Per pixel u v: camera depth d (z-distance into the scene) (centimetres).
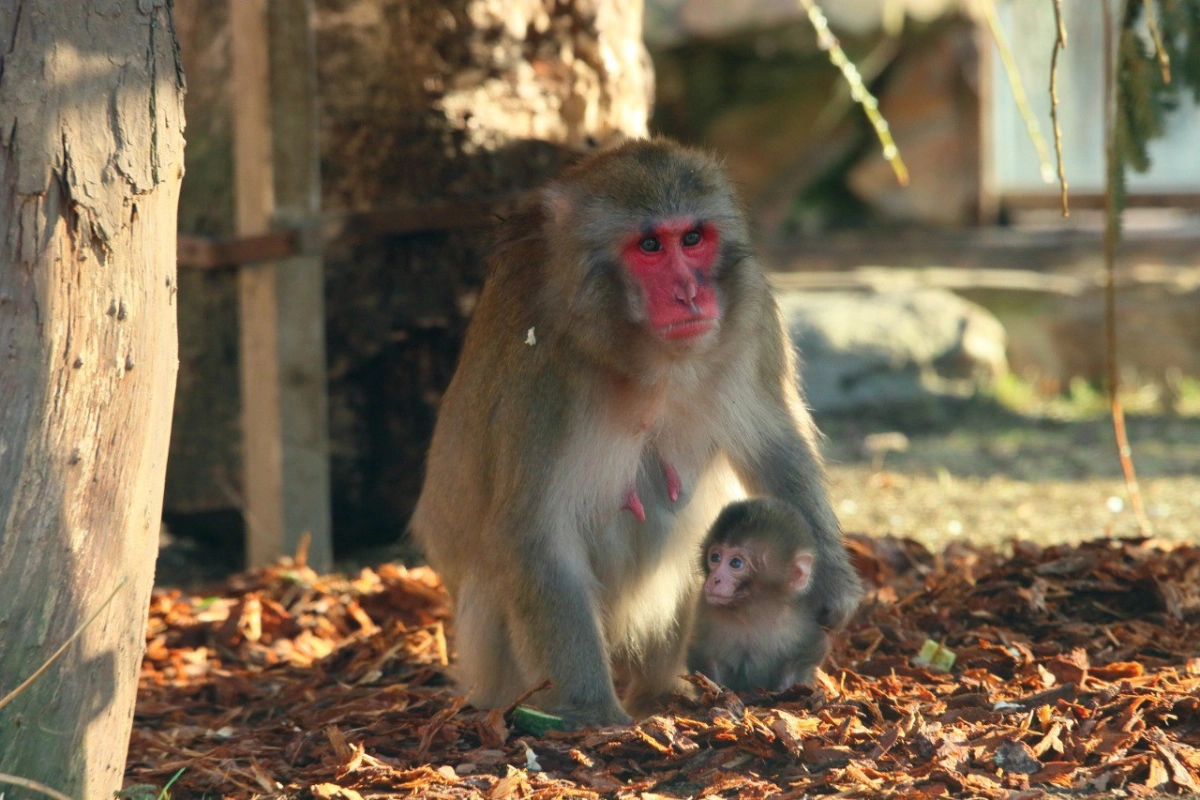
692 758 727
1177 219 2762
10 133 578
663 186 794
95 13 606
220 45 1366
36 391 584
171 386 653
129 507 623
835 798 659
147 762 824
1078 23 2692
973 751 701
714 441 861
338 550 1430
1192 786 656
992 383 2302
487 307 870
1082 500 1639
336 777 734
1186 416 2166
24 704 587
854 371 2241
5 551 577
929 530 1528
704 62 2838
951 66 2759
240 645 1101
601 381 819
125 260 612
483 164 1325
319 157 1318
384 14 1312
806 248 2736
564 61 1359
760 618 832
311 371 1285
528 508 803
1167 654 917
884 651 966
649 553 870
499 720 785
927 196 2806
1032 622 1005
